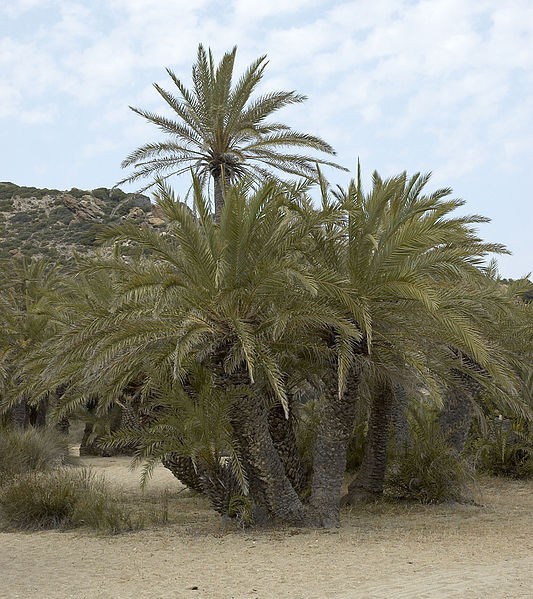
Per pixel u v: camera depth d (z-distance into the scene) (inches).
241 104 778.8
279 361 424.8
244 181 371.9
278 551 331.0
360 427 629.3
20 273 1125.1
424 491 502.3
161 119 789.9
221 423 394.6
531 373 544.4
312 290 336.5
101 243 390.0
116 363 388.2
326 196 414.6
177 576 281.3
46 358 478.0
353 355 387.9
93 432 1087.0
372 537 367.6
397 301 401.7
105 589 261.6
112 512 437.7
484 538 358.9
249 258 368.8
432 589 241.3
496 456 679.7
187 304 375.9
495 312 519.2
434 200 385.1
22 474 593.9
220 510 427.8
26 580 282.0
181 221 359.3
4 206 2787.9
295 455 460.1
